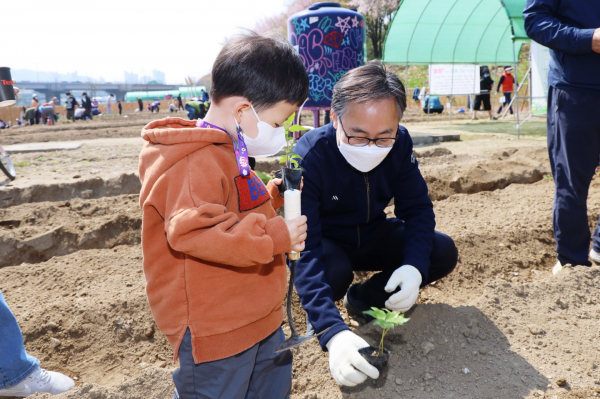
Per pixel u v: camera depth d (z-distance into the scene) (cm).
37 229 362
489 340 209
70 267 317
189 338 136
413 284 188
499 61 1314
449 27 1127
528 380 185
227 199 136
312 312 180
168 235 120
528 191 455
